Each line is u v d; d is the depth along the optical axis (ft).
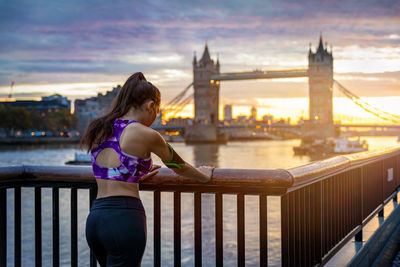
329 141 401.49
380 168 16.84
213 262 63.05
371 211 15.12
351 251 12.14
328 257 10.51
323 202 10.42
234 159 292.20
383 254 15.06
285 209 8.22
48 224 93.76
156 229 8.86
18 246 9.53
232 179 8.07
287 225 8.27
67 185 9.30
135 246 6.89
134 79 7.52
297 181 8.05
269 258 64.28
